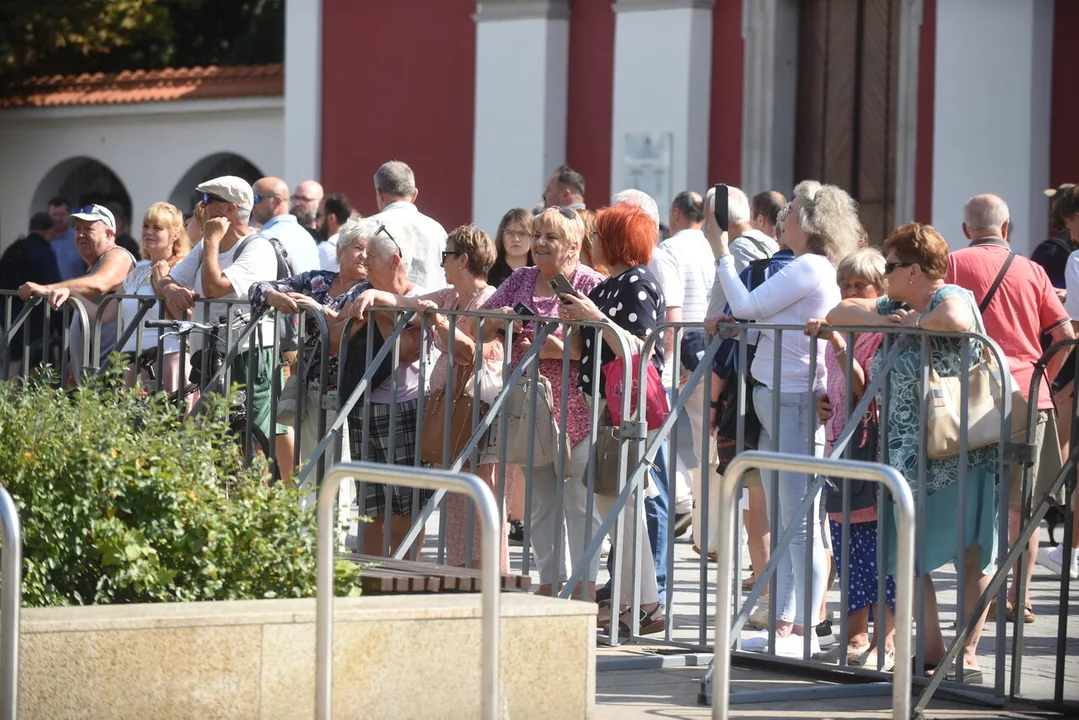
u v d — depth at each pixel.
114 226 26.31
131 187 64.12
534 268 21.22
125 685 13.25
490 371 20.67
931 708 16.81
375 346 21.16
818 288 19.38
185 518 15.61
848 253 20.03
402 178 27.67
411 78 52.97
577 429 20.17
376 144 53.81
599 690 17.42
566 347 19.34
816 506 19.14
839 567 18.11
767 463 12.91
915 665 17.50
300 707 13.91
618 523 19.66
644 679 18.06
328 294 22.19
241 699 13.66
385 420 21.05
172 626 13.41
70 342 26.19
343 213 36.94
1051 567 25.08
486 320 20.41
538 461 19.97
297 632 13.88
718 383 21.55
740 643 19.47
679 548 27.61
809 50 46.75
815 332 18.05
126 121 64.19
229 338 22.00
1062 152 41.69
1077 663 19.33
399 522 21.39
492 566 11.74
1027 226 41.59
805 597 18.30
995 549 18.14
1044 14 41.53
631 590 20.25
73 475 15.33
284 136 58.00
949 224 42.91
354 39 54.22
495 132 50.72
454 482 11.89
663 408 19.73
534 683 14.62
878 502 17.55
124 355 18.75
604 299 20.08
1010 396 16.95
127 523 15.49
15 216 66.94
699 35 47.50
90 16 71.38
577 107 49.94
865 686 17.36
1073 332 21.30
